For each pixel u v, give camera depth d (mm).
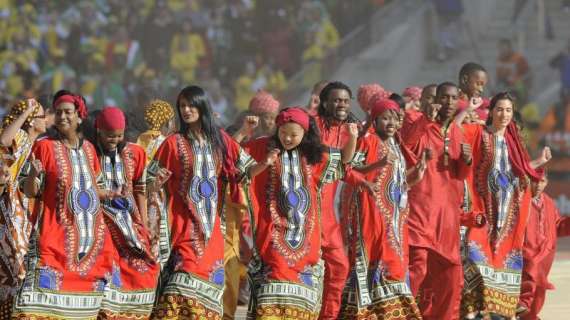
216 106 51062
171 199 17422
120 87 51219
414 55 51812
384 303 18688
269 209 17594
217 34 52562
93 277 16359
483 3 52125
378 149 19078
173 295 17078
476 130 20500
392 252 18797
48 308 16031
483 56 51625
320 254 17891
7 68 51312
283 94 51781
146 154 17844
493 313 20516
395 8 52312
